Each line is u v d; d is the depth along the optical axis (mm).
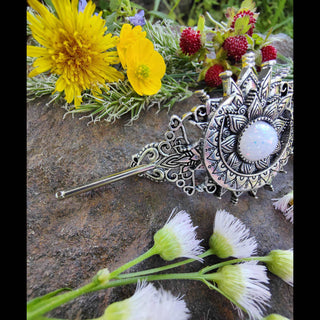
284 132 128
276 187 142
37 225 108
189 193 123
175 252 96
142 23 137
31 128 127
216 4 234
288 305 110
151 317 79
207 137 112
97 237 110
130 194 120
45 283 98
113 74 126
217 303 106
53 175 118
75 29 111
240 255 104
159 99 139
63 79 116
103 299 98
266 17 219
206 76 140
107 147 127
